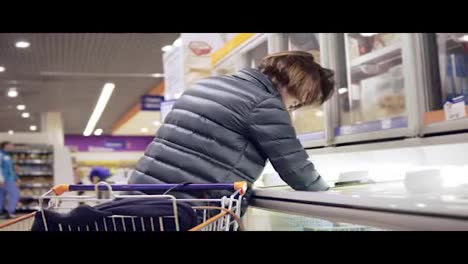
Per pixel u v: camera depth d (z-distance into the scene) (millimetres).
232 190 1479
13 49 8969
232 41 3744
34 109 16969
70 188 1568
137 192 1569
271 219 2070
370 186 1678
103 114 18484
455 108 1520
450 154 1856
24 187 15891
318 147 2482
